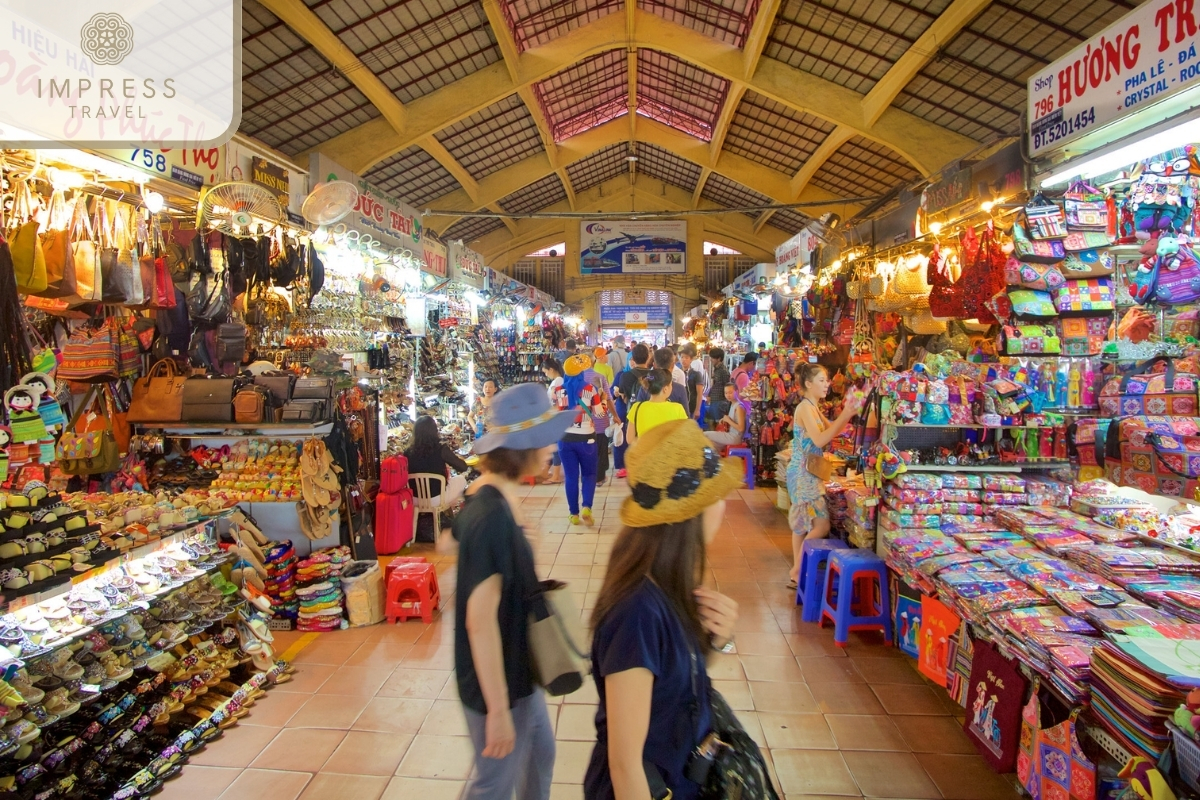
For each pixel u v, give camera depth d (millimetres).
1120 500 3104
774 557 4875
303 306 5098
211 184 3785
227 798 2273
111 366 3596
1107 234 3393
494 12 8234
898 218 5312
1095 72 2871
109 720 2441
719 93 11594
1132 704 1729
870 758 2486
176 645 2801
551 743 1864
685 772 1102
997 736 2352
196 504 3182
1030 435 3557
